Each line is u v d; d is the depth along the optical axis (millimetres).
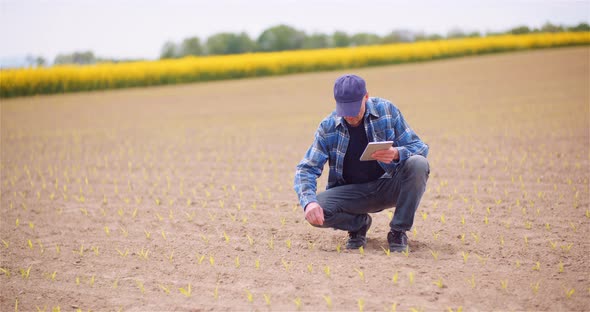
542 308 3631
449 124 13797
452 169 8438
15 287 4422
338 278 4250
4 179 8914
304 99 23516
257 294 4059
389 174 4672
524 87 22359
